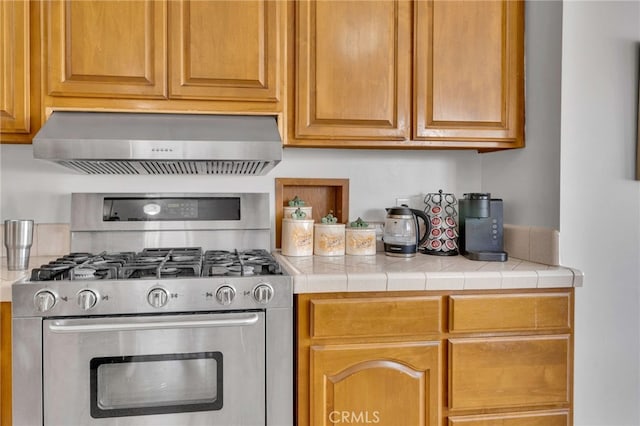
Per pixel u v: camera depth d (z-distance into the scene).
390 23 1.78
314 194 2.12
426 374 1.51
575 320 1.69
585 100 1.69
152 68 1.66
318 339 1.46
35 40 1.62
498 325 1.53
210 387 1.43
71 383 1.35
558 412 1.56
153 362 1.39
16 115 1.60
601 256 1.70
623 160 1.71
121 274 1.42
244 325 1.41
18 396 1.33
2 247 1.85
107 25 1.63
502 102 1.83
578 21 1.68
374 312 1.48
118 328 1.32
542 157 1.75
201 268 1.53
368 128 1.78
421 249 2.04
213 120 1.69
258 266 1.53
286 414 1.45
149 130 1.58
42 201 1.89
